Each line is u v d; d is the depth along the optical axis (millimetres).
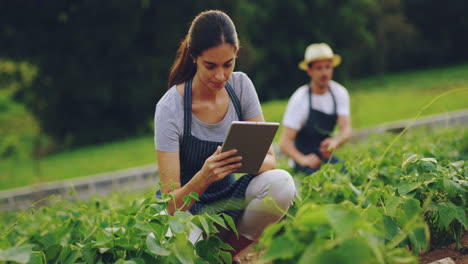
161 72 21906
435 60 39438
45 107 21016
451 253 2539
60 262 2346
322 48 4656
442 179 2402
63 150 19781
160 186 2404
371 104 19500
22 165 16031
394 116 15719
